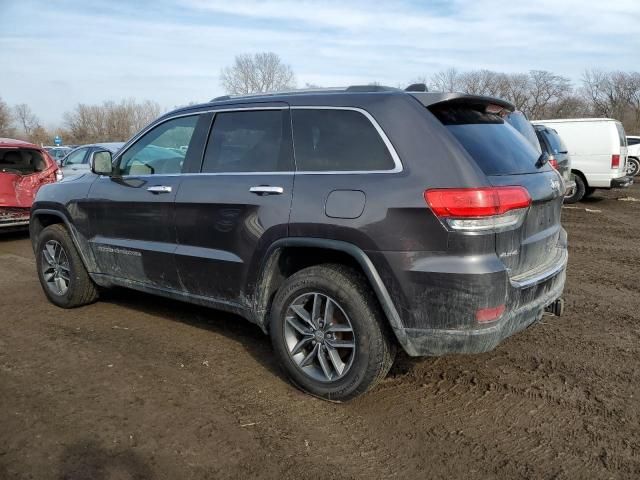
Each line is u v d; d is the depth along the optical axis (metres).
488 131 3.44
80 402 3.42
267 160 3.69
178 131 4.34
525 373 3.87
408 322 3.07
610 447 2.97
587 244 8.88
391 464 2.83
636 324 4.91
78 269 5.08
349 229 3.16
